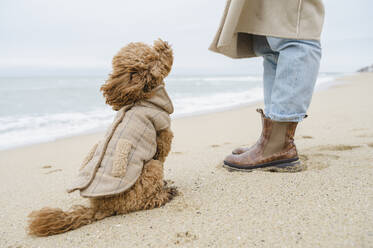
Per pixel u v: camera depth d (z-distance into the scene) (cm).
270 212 190
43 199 280
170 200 232
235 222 183
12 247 188
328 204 189
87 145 584
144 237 179
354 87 1588
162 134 245
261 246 155
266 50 271
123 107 234
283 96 240
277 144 263
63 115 968
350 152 307
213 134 581
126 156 211
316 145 359
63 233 197
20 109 1121
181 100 1385
